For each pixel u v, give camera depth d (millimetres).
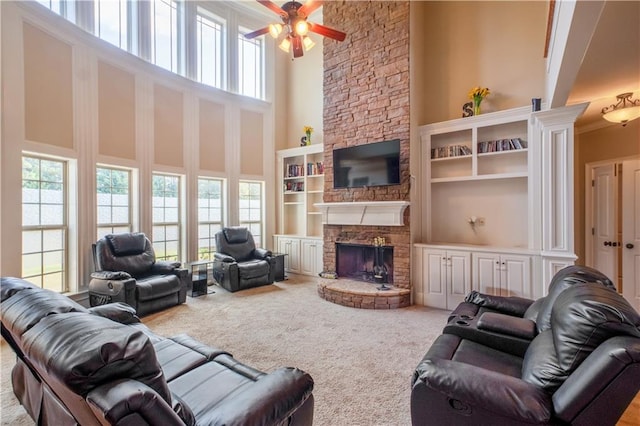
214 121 5973
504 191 4262
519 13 4164
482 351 1993
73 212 4121
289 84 6969
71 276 4125
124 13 4789
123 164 4664
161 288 4070
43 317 1246
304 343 3107
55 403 1383
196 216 5699
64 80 3967
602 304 1288
